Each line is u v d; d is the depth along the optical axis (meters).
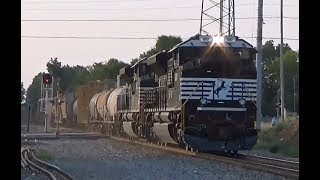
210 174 45.34
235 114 62.00
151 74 81.62
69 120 170.75
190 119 61.41
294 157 66.00
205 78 62.09
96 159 63.88
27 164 59.56
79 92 155.38
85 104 152.25
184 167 51.00
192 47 63.12
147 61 80.25
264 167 47.34
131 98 92.88
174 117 65.88
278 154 70.69
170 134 67.12
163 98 71.62
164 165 53.50
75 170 53.12
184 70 62.12
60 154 72.75
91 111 140.75
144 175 46.75
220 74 62.28
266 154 70.44
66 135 120.75
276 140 78.19
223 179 42.31
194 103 61.72
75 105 159.75
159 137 73.81
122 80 110.38
